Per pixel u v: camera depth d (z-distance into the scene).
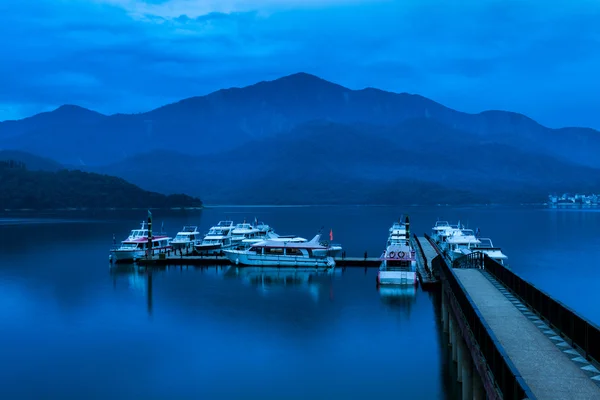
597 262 127.88
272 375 49.31
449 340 57.12
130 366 51.75
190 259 114.06
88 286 91.50
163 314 71.31
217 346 57.62
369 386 46.69
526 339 31.52
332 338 60.06
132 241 122.19
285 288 88.44
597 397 22.89
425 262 104.62
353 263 111.56
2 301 79.88
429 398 43.97
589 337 27.53
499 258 93.69
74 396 44.97
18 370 50.66
